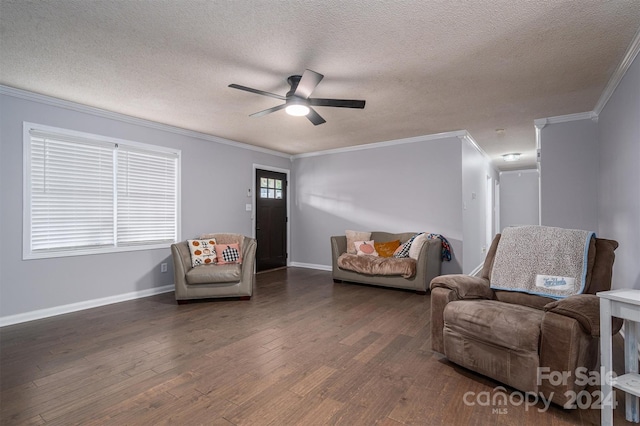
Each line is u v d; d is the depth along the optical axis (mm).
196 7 1917
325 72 2771
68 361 2336
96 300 3756
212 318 3311
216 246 4363
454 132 4777
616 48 2381
